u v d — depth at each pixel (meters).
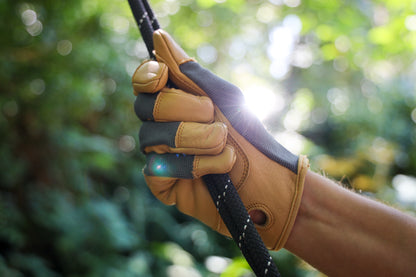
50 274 2.76
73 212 3.13
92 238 3.04
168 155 0.70
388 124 4.61
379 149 4.28
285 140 3.99
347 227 0.67
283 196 0.69
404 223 0.65
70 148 3.19
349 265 0.66
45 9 2.48
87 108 3.01
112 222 3.16
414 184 3.45
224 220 0.66
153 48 0.75
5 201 2.84
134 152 4.01
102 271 2.88
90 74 2.92
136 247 3.34
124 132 3.82
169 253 3.28
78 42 2.72
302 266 2.90
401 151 4.57
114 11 3.15
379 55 3.20
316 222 0.69
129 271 2.97
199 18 3.97
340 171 3.86
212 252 3.58
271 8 3.83
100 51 2.80
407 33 2.78
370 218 0.66
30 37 2.50
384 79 4.60
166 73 0.69
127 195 3.91
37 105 2.84
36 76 2.67
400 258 0.63
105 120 3.65
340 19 3.11
